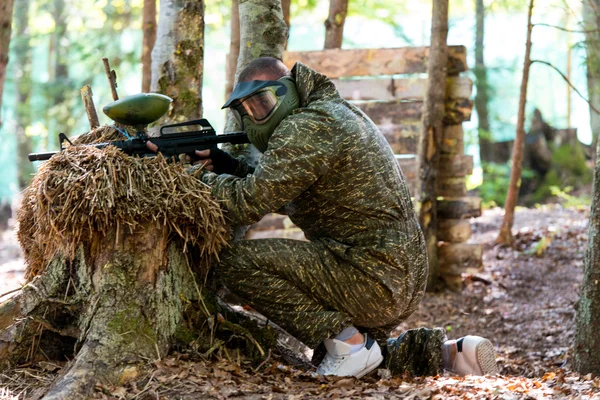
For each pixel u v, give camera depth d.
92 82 18.75
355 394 3.32
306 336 3.66
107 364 3.30
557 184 14.12
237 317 3.91
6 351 3.62
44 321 3.55
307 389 3.38
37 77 26.66
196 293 3.70
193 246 3.62
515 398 3.23
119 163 3.38
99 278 3.46
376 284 3.61
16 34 20.50
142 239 3.46
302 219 3.81
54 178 3.38
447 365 4.04
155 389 3.23
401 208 3.70
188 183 3.47
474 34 18.72
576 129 14.72
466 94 7.14
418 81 7.17
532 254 8.15
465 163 7.20
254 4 4.58
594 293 4.39
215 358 3.63
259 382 3.43
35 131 19.48
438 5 6.96
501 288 7.27
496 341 5.99
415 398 3.25
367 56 7.32
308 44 24.44
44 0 20.47
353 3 16.78
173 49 4.72
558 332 5.97
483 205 12.74
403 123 7.24
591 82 12.67
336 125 3.53
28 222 3.77
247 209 3.50
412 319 6.48
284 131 3.50
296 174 3.47
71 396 3.13
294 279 3.65
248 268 3.66
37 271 3.87
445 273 7.23
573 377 3.87
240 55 4.65
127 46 20.12
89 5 18.75
